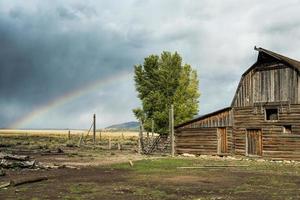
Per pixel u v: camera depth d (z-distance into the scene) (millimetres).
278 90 39344
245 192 18219
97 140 93625
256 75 41188
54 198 16500
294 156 37500
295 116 37812
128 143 76000
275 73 39688
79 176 24484
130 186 20109
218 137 43594
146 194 17594
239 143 41844
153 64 63062
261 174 25953
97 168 29609
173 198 16594
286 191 18531
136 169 28938
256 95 40938
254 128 40719
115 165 31859
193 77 63156
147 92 63250
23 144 66500
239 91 42375
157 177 24094
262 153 39844
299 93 37719
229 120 42844
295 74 38156
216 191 18531
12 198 16391
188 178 23594
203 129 44969
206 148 44406
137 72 63500
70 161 35812
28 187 19578
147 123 61344
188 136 46312
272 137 39250
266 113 40406
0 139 87500
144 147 51344
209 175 25234
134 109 63000
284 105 38688
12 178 23031
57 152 46531
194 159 39156
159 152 49062
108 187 19719
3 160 28750
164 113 60312
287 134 38188
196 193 17922
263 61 40750
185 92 62281
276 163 35625
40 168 28625
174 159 38625
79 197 16766
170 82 62000
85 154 45375
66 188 19312
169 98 62031
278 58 39000
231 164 33438
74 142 76812
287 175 25453
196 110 61844
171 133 46875
